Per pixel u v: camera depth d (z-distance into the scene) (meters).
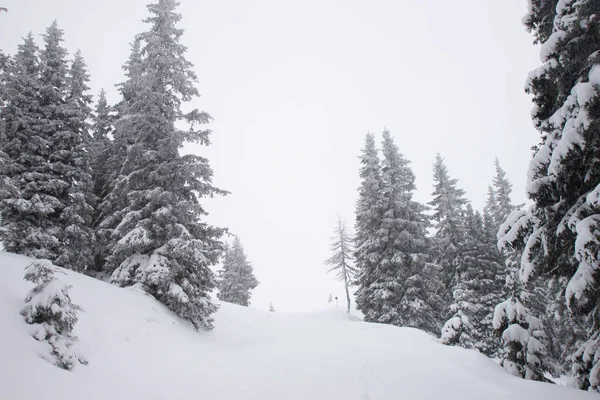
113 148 23.09
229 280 46.34
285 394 9.80
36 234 17.91
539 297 23.11
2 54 15.10
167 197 17.41
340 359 12.39
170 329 14.63
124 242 16.19
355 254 30.44
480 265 26.39
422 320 24.55
